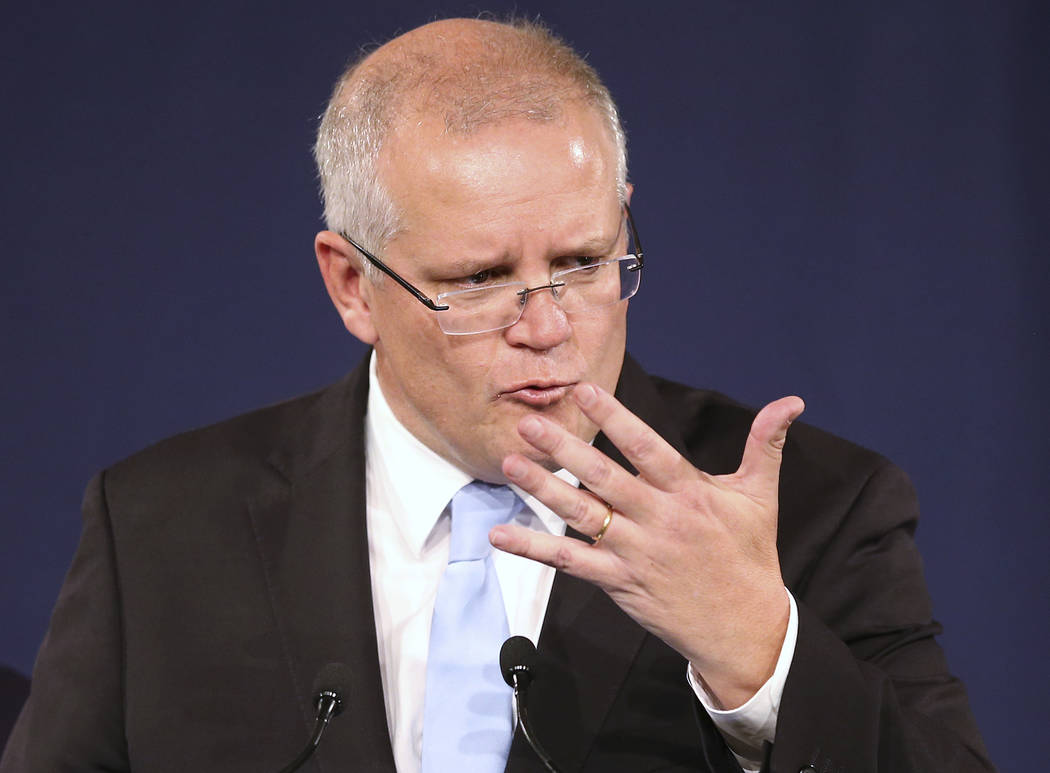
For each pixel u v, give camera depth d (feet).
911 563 19.47
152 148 31.14
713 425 20.99
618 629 18.44
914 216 30.19
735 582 15.25
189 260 31.14
